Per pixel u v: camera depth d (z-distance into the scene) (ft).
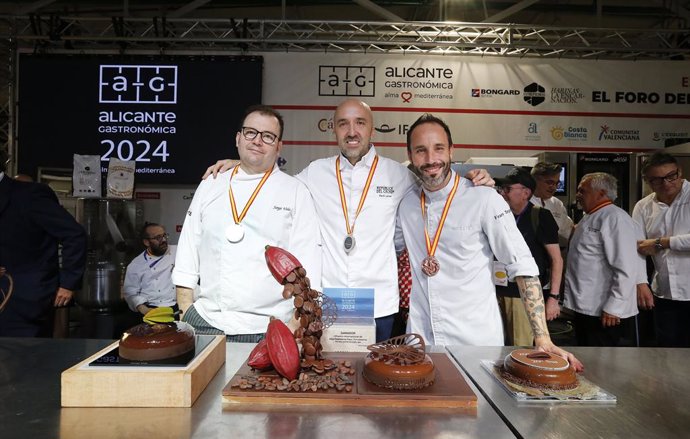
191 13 17.02
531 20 17.10
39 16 14.35
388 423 2.63
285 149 15.19
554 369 3.24
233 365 3.62
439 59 15.17
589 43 16.02
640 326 11.35
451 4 16.63
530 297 4.75
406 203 5.91
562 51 14.89
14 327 6.73
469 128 15.25
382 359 3.12
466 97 15.23
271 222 5.09
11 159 14.98
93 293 12.35
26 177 13.01
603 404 3.00
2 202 6.66
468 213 5.21
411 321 5.69
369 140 6.35
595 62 15.26
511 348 4.38
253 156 5.12
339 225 6.22
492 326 5.30
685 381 3.48
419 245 5.69
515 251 4.92
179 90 14.79
